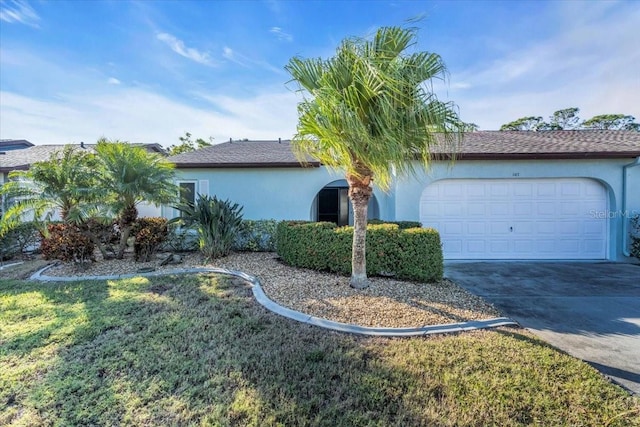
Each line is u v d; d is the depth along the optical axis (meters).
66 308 4.98
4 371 3.21
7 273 7.54
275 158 10.87
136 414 2.60
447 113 4.60
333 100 4.28
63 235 7.58
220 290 5.88
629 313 4.98
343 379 3.04
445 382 2.98
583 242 9.65
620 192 9.36
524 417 2.55
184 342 3.81
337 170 6.14
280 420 2.53
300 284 6.04
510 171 9.57
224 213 8.78
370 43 4.55
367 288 5.76
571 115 26.03
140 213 10.74
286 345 3.73
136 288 6.03
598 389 2.90
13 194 7.45
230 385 2.97
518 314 4.90
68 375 3.15
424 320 4.46
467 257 9.79
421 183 9.68
